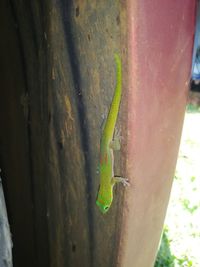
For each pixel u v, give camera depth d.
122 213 0.15
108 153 0.14
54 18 0.14
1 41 0.17
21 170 0.19
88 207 0.17
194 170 0.56
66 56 0.15
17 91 0.18
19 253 0.22
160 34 0.14
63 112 0.16
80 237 0.18
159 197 0.18
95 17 0.13
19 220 0.21
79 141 0.16
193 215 0.45
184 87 0.17
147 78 0.14
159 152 0.16
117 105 0.14
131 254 0.17
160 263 0.36
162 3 0.13
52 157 0.17
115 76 0.13
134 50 0.13
